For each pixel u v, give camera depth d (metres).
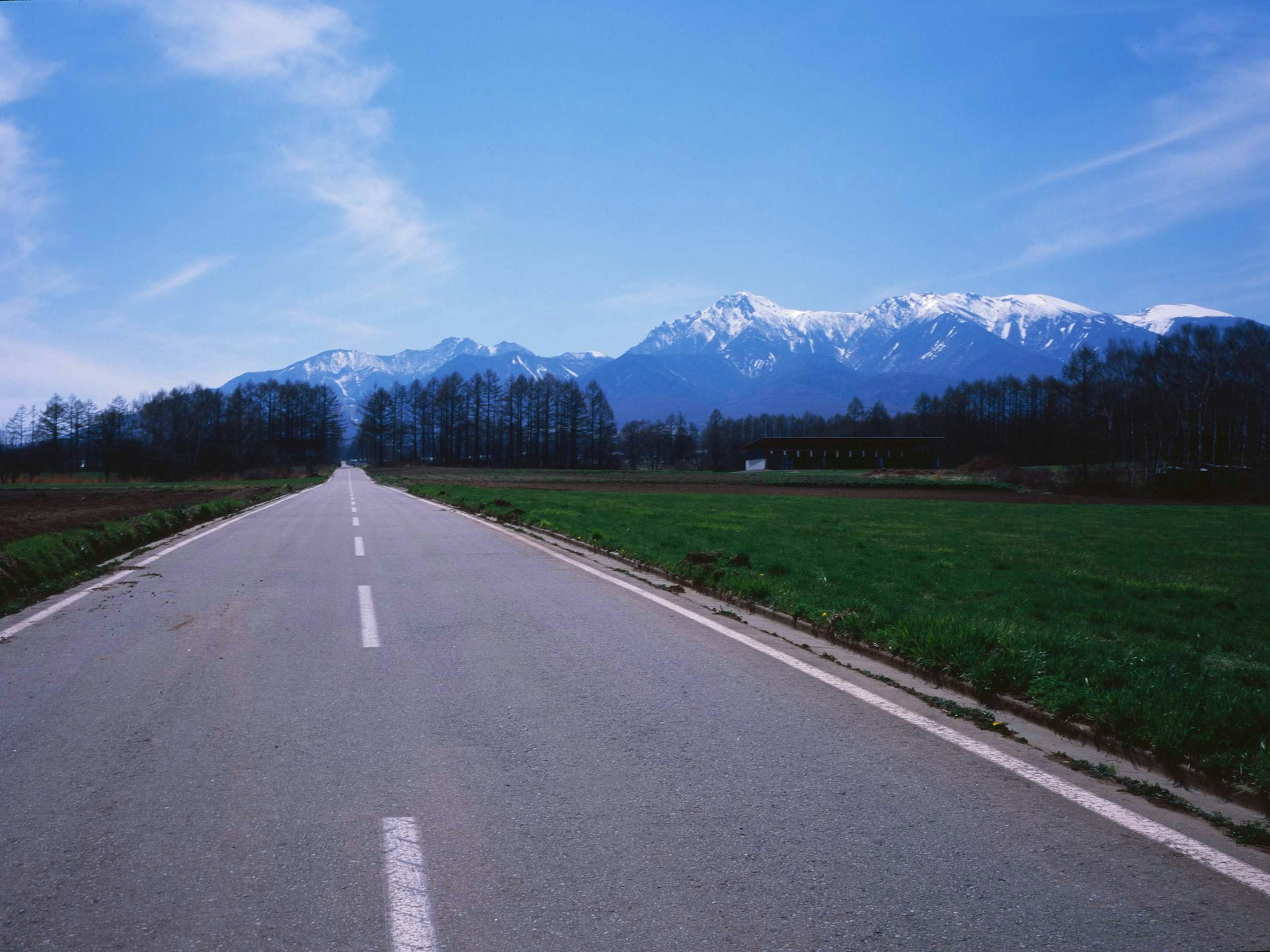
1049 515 35.19
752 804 4.07
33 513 25.14
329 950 2.79
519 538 18.25
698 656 7.31
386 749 4.84
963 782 4.40
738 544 17.08
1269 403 76.00
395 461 152.12
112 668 6.71
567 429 149.75
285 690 6.10
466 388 150.50
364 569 12.88
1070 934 2.92
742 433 182.00
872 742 5.04
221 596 10.33
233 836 3.66
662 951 2.78
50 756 4.67
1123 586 13.27
